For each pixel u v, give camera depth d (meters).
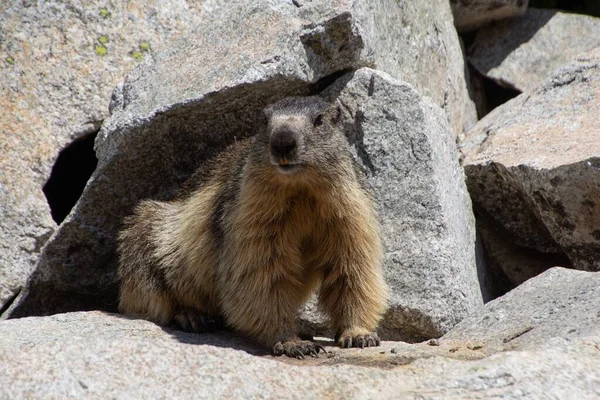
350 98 13.02
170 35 15.62
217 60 12.95
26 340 10.03
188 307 12.27
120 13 15.51
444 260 12.29
